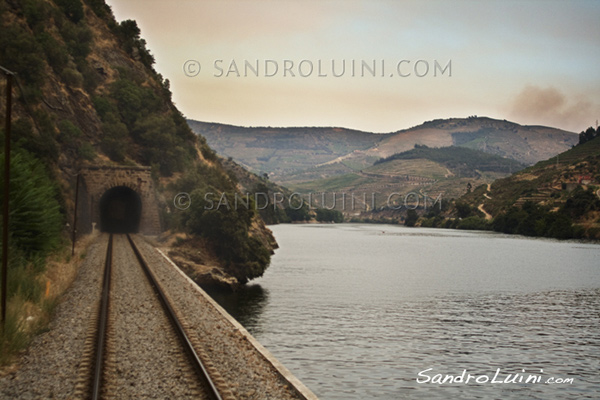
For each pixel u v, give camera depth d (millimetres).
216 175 125562
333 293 67812
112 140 103625
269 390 17266
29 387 16344
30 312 25672
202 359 19641
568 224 187625
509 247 151875
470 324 51188
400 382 33875
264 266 77375
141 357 19875
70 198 78250
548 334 47562
